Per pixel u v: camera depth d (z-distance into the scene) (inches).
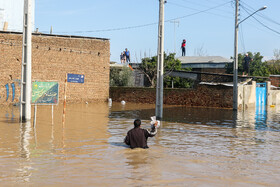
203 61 1622.8
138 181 252.8
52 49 1075.9
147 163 309.3
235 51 1012.5
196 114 835.4
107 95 1275.8
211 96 1093.8
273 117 785.6
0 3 1358.3
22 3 1419.8
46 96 569.6
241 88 1049.5
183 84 1480.1
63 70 1109.1
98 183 246.4
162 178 261.9
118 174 270.8
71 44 1131.9
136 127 386.0
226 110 983.6
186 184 247.8
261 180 262.4
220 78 1273.4
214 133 513.7
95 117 722.2
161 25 735.1
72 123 603.8
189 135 488.4
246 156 350.3
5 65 957.8
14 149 364.2
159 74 735.7
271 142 439.5
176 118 730.8
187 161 321.4
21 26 1419.8
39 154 340.8
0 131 489.1
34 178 256.8
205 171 286.0
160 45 735.7
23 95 613.0
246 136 488.7
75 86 1149.7
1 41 948.0
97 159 322.3
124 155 341.7
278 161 329.1
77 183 246.1
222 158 338.3
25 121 606.2
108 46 1261.1
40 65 1044.5
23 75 613.6
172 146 397.7
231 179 263.4
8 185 239.0
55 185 240.7
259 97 1189.1
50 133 480.1
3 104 955.3
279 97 1311.5
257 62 1566.2
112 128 547.2
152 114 815.7
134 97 1289.4
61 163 304.7
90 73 1200.8
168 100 1206.9
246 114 856.3
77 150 363.6
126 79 1467.8
